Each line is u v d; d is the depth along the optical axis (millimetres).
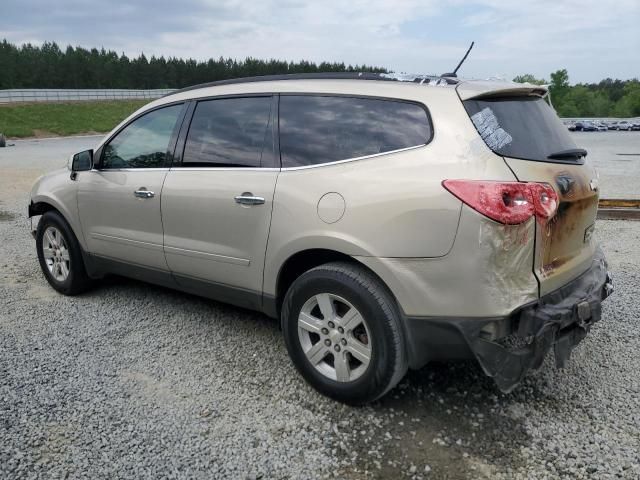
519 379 2621
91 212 4508
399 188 2770
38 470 2553
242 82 3762
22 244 6863
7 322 4316
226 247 3570
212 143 3750
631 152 21828
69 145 30312
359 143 3066
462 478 2521
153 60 106812
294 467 2596
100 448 2717
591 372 3473
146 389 3285
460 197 2592
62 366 3570
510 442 2777
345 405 3111
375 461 2637
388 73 3295
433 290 2695
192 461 2627
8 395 3199
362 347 2949
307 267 3383
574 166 3072
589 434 2830
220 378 3428
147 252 4125
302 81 3453
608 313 4406
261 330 4164
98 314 4488
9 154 22797
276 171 3324
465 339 2670
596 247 3551
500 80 3225
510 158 2709
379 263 2805
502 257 2570
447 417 3000
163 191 3906
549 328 2625
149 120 4227
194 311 4547
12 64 85938
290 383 3363
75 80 92812
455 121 2785
